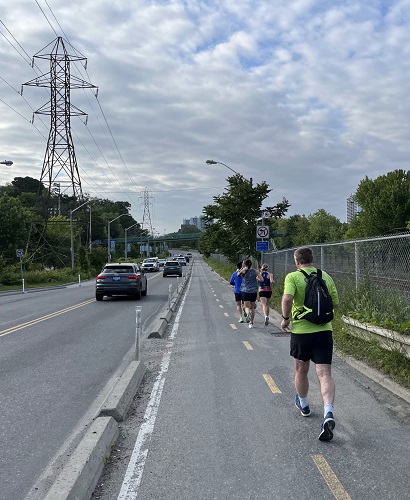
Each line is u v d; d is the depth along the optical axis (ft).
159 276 170.81
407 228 136.87
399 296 28.78
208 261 321.32
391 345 25.11
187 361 29.96
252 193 100.07
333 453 15.75
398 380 22.85
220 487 13.58
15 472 14.82
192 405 21.06
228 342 36.14
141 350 33.73
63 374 27.07
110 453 15.97
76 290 105.19
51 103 180.45
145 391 23.38
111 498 13.12
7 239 236.02
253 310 43.83
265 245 81.05
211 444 16.69
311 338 17.28
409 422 18.52
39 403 21.76
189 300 73.77
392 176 153.07
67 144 184.03
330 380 17.02
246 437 17.24
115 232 467.52
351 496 12.97
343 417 19.16
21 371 27.73
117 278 73.00
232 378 25.50
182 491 13.41
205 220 130.11
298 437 17.15
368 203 154.81
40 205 264.72
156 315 54.34
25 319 51.42
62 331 42.55
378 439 16.89
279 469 14.64
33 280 142.20
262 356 30.96
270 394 22.48
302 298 17.44
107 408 19.02
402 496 12.96
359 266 35.65
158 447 16.51
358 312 31.73
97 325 46.29
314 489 13.38
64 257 228.43
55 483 12.64
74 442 17.17
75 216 285.84
